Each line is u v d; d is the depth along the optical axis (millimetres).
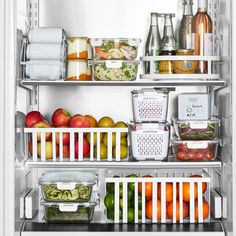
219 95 2672
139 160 2549
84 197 2504
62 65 2541
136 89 2857
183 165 2494
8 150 2316
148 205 2570
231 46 2346
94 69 2570
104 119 2641
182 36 2680
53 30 2570
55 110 2852
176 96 2846
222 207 2547
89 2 2846
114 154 2627
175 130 2678
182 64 2514
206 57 2518
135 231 2379
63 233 2373
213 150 2555
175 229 2416
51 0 2844
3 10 2316
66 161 2523
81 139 2547
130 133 2588
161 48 2623
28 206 2574
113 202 2557
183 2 2777
